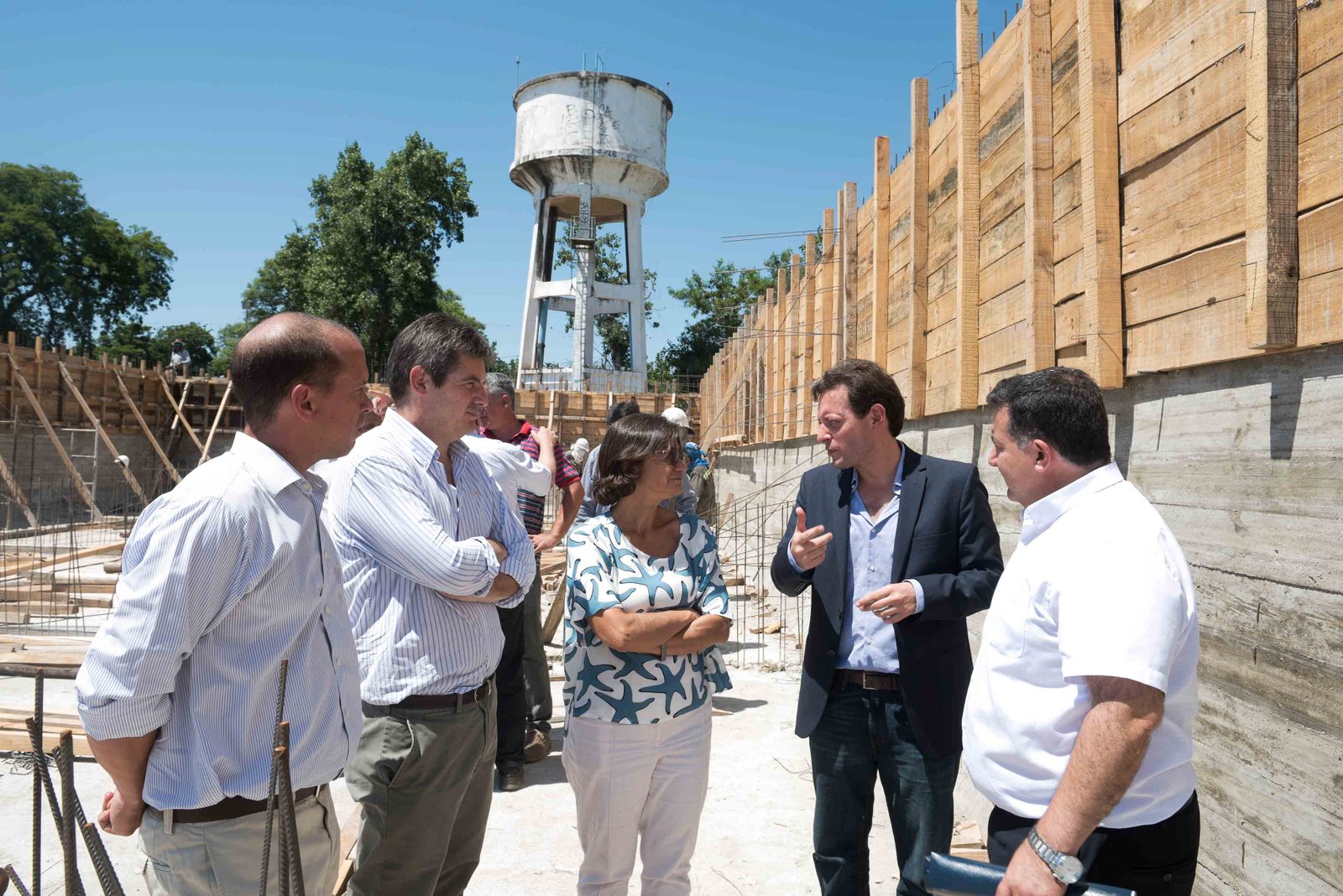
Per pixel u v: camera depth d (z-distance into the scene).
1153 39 2.92
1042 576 1.78
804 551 2.58
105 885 1.31
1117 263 3.15
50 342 43.22
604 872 2.64
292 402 1.87
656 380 38.06
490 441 3.80
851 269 7.15
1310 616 2.18
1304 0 2.23
